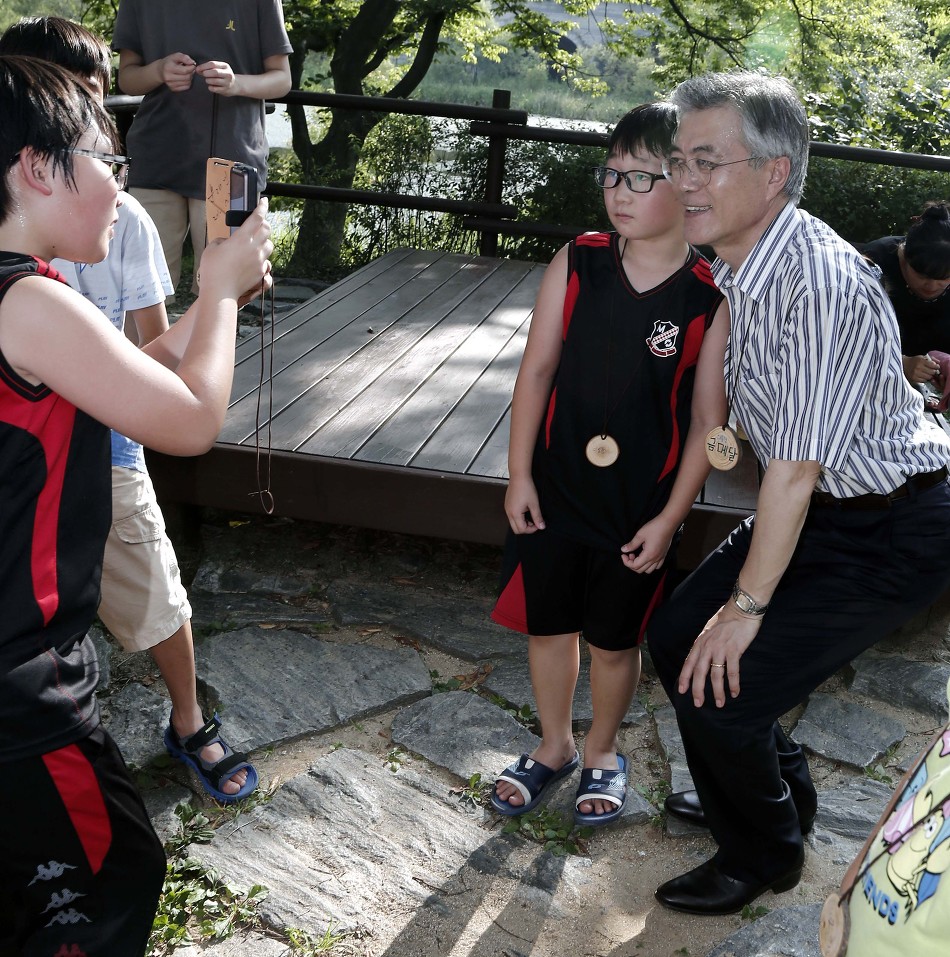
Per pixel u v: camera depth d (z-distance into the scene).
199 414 1.42
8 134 1.31
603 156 7.35
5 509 1.35
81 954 1.48
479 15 12.04
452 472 3.23
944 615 3.36
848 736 2.85
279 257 8.02
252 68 4.51
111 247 2.19
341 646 3.13
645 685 3.06
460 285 5.55
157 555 2.32
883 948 1.08
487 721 2.83
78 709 1.44
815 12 11.77
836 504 1.98
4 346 1.30
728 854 2.21
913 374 3.22
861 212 7.35
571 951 2.15
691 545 3.20
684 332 2.10
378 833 2.43
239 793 2.50
